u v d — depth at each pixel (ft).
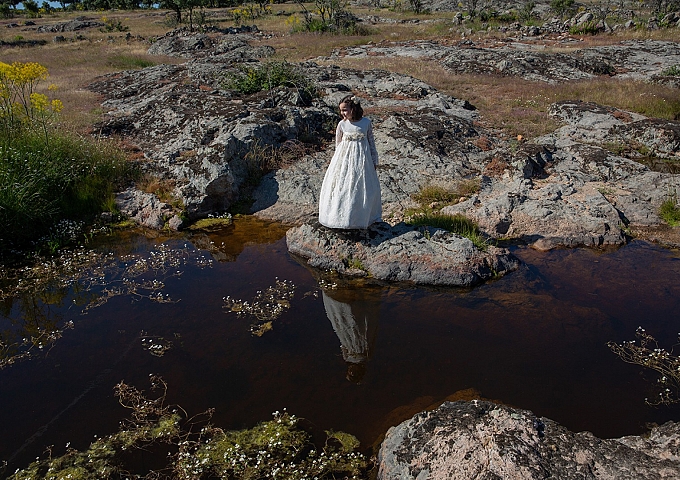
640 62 62.64
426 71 55.26
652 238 22.31
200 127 31.27
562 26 91.40
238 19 112.57
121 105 42.19
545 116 39.58
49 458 11.35
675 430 9.80
